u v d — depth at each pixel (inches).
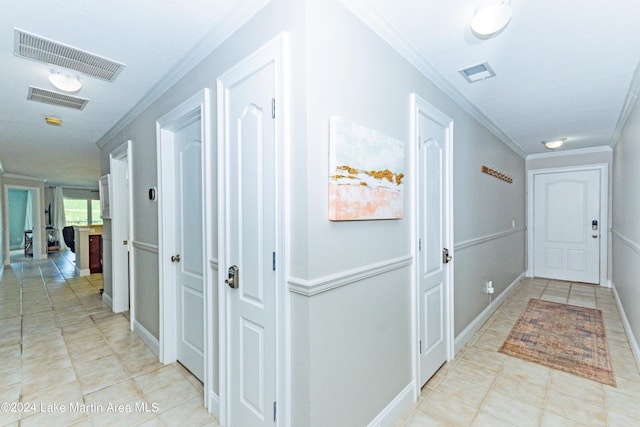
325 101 53.1
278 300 55.0
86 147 179.8
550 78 91.5
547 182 205.6
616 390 81.4
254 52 59.0
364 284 62.6
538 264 210.1
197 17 64.1
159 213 96.0
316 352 51.8
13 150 186.7
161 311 97.0
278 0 54.7
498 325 126.9
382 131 66.9
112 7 60.6
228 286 67.5
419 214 82.0
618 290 152.1
